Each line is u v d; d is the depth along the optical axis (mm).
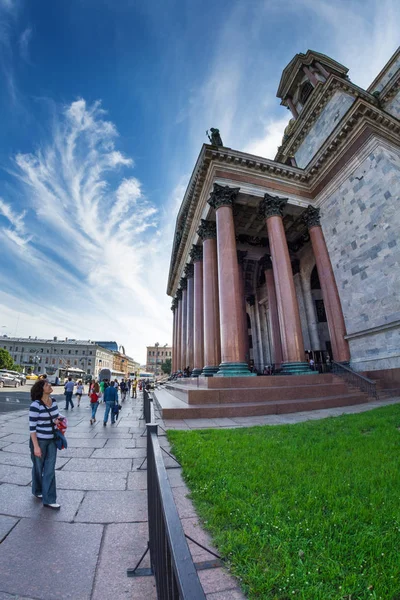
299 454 5387
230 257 16328
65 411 16375
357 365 16406
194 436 6965
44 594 2346
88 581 2512
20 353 108188
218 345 20047
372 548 2646
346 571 2410
